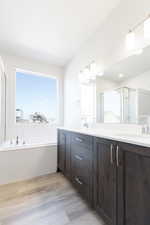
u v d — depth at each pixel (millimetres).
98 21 1780
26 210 1321
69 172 1849
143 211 789
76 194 1619
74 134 1715
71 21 1770
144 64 1354
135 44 1348
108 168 1083
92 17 1704
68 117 2988
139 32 1311
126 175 913
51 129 3059
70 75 2906
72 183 1744
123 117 1608
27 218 1212
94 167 1271
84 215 1261
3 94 2459
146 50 1292
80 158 1541
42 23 1802
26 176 2055
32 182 1930
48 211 1310
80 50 2463
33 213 1278
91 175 1315
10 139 2576
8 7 1540
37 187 1782
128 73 1527
